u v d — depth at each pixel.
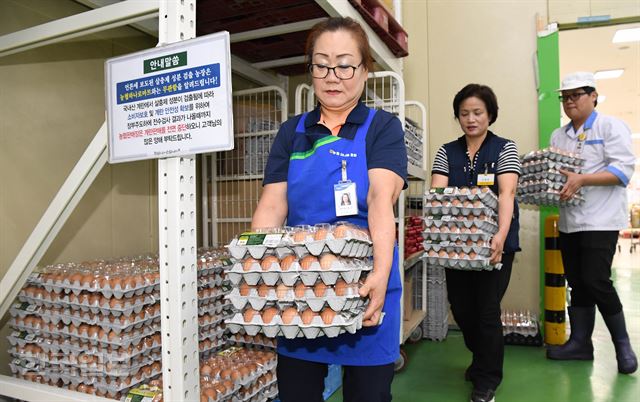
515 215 2.31
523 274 3.66
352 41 1.13
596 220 2.73
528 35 3.67
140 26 2.41
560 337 3.28
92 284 1.58
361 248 1.08
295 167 1.22
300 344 1.19
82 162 1.46
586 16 3.53
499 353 2.23
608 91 9.58
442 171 2.45
